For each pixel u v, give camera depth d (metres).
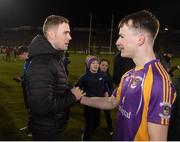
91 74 5.78
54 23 3.13
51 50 2.98
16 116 8.03
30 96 2.89
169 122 2.13
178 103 2.17
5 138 6.15
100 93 5.79
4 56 36.31
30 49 2.98
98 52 46.78
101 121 7.80
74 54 46.50
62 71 3.08
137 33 2.14
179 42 59.12
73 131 6.76
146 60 2.15
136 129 2.07
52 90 2.90
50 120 3.00
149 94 2.01
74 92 2.98
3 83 14.31
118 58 6.92
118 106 2.33
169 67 8.45
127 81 2.22
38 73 2.85
